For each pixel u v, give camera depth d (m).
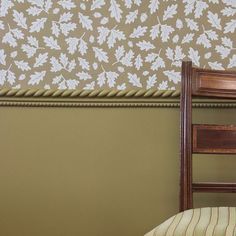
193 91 1.27
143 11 1.43
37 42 1.44
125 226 1.42
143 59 1.43
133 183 1.42
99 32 1.44
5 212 1.42
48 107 1.43
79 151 1.43
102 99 1.42
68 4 1.44
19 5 1.44
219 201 1.41
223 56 1.42
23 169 1.43
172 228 0.98
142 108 1.42
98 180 1.42
